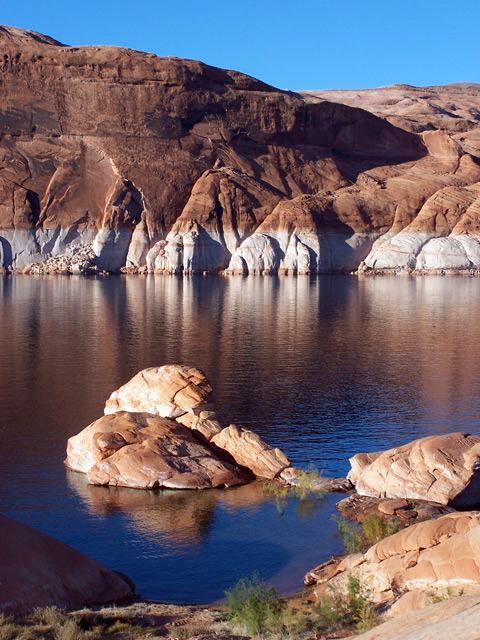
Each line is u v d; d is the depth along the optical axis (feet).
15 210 381.60
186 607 42.27
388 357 139.33
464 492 60.80
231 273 386.93
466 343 156.56
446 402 103.14
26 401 102.32
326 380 118.11
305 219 393.91
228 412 97.50
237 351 144.56
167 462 69.15
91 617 36.86
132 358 134.92
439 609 26.78
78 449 73.92
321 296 264.31
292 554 53.21
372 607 36.91
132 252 391.45
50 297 253.24
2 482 69.21
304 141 454.81
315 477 69.72
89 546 54.75
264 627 37.01
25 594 37.58
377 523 53.42
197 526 58.65
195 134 421.59
